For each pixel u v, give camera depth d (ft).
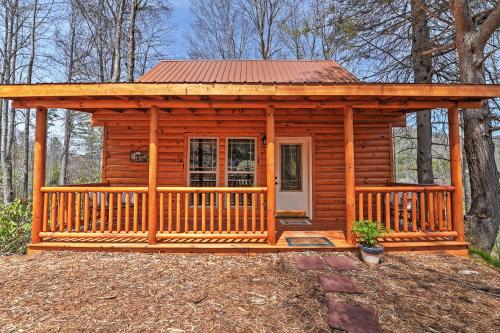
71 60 52.65
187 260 14.56
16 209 21.38
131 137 23.08
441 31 25.23
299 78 23.68
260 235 15.81
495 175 19.25
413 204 15.99
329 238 17.24
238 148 22.95
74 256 14.92
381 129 22.99
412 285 11.84
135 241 16.33
